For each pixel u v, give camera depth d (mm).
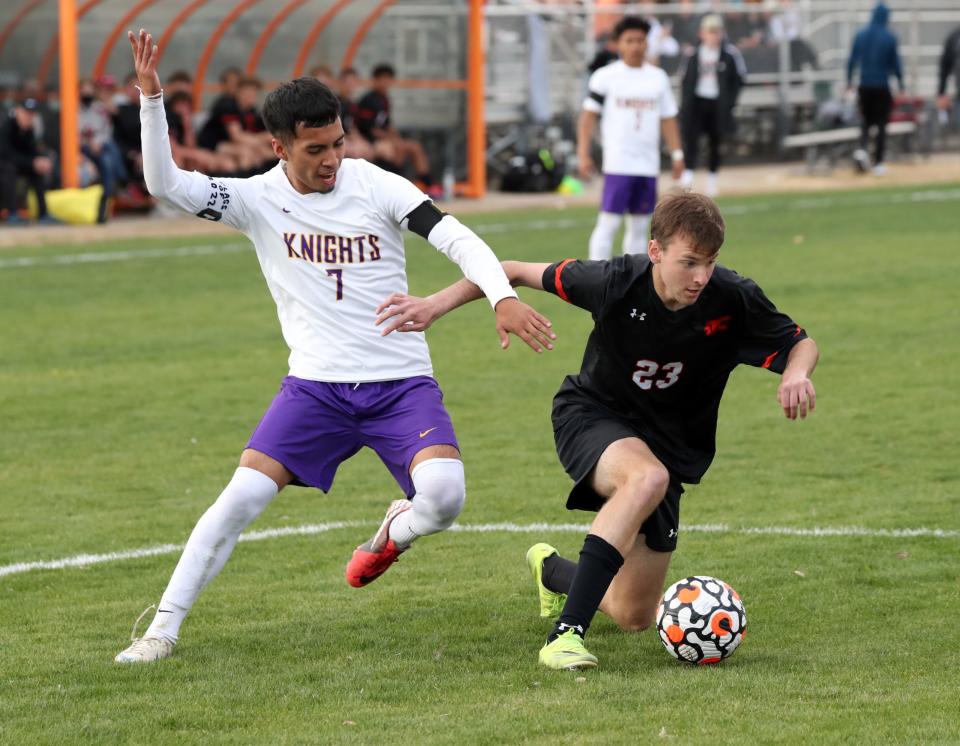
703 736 11391
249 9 63719
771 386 27984
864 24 82250
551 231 52219
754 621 14930
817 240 48219
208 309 37938
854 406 25750
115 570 17312
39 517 19734
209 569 14141
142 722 12102
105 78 58406
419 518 14086
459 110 66750
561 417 14492
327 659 13859
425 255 47781
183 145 57125
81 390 28422
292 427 14227
